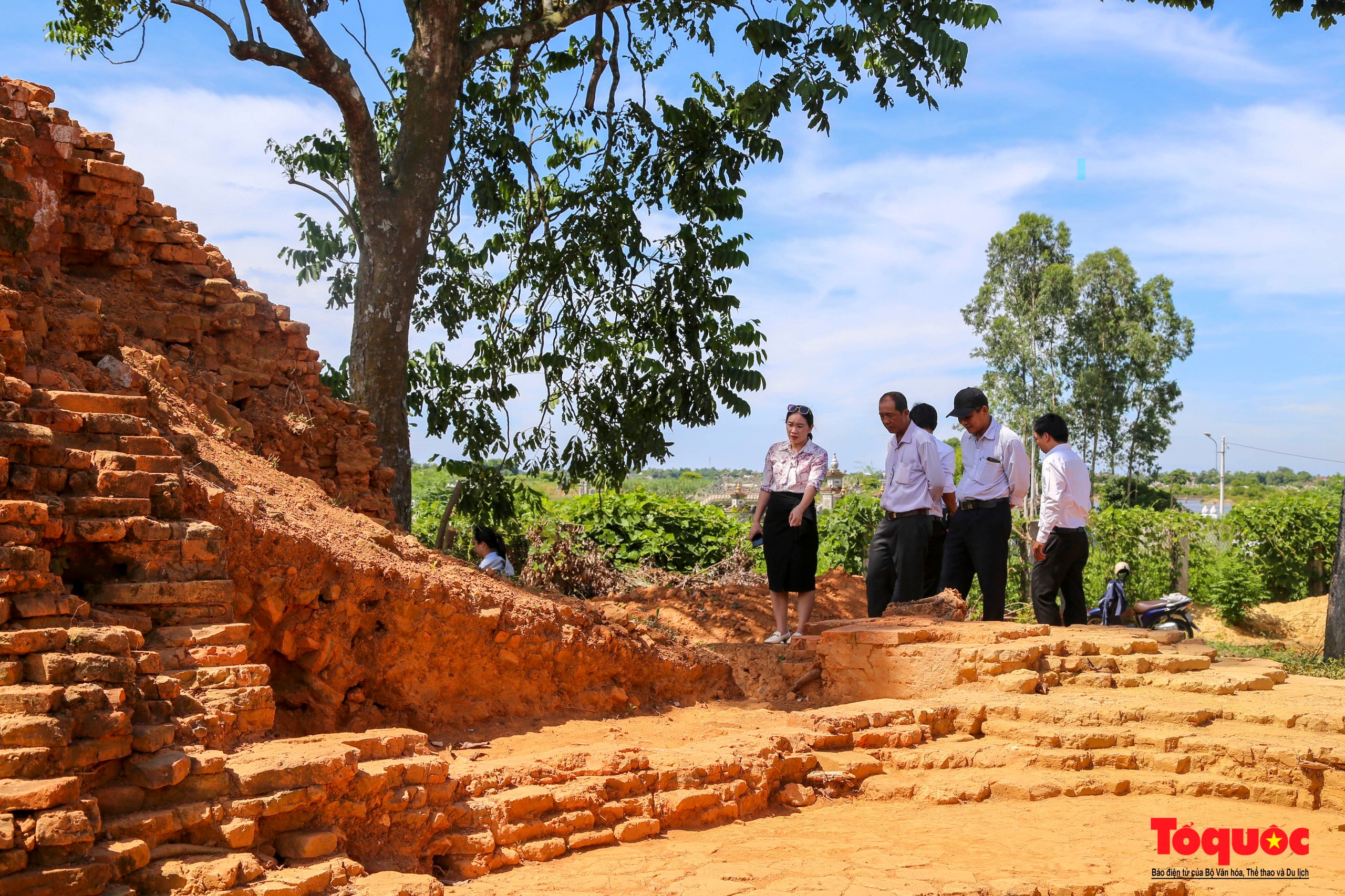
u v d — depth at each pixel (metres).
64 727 3.13
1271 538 18.78
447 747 5.33
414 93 10.74
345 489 7.82
